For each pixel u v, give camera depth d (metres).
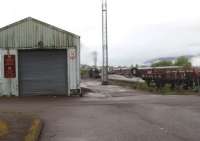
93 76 66.19
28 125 10.69
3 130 9.86
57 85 23.53
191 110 14.56
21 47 23.00
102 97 22.19
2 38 22.97
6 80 23.14
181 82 28.44
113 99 20.56
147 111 14.46
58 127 11.01
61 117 13.19
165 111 14.34
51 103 18.78
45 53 23.47
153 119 12.29
